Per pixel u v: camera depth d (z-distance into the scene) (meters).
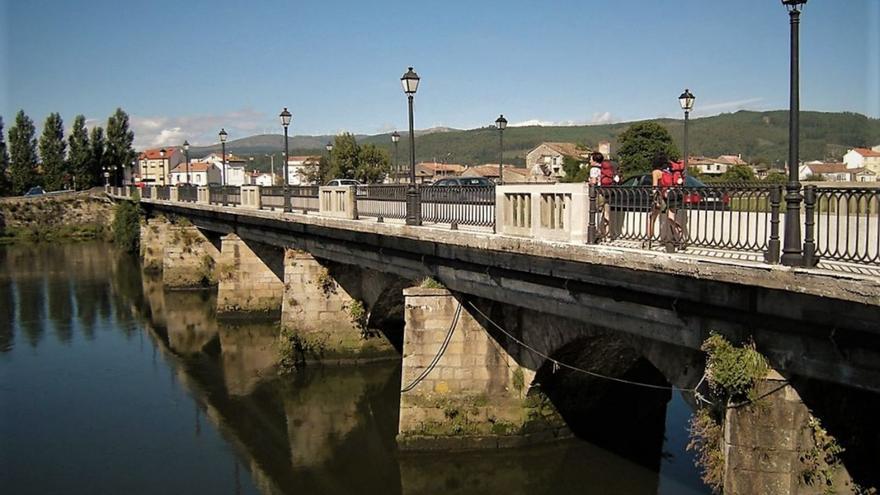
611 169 12.99
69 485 17.17
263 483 17.41
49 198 83.38
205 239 45.38
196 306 39.91
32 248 70.19
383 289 23.97
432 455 16.83
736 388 9.27
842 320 8.16
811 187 8.22
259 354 29.20
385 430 20.67
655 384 19.25
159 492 16.81
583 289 12.22
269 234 30.61
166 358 28.98
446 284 16.94
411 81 16.80
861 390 9.24
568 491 15.88
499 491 16.11
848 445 9.30
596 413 18.41
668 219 10.05
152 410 22.73
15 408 22.92
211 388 24.86
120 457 18.92
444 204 16.17
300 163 124.94
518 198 13.12
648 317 11.10
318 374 25.50
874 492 9.28
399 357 26.70
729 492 9.41
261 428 21.14
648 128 57.97
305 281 25.89
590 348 15.60
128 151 105.44
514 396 17.00
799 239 8.37
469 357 16.95
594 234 11.31
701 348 10.02
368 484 17.16
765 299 9.04
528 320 16.30
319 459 18.88
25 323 35.72
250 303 35.00
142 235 58.88
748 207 9.17
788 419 9.08
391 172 78.56
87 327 34.81
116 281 49.06
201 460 18.81
